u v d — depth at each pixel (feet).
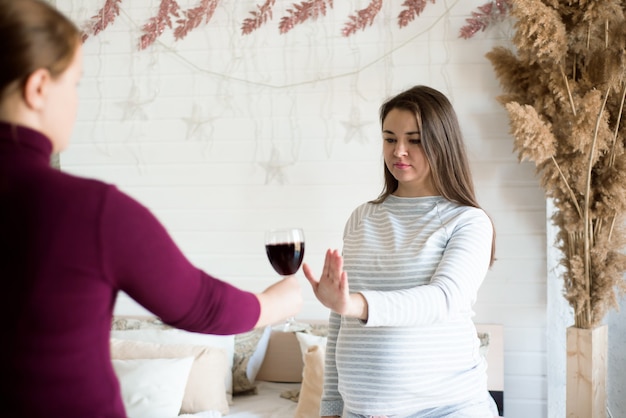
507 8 10.68
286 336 11.41
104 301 3.53
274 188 11.62
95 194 3.48
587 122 8.83
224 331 3.91
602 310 9.37
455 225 6.66
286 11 11.37
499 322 10.98
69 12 12.03
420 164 6.95
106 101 12.02
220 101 11.68
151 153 11.94
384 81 11.16
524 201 10.87
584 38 9.37
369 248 6.93
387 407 6.37
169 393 9.78
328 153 11.41
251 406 10.47
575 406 9.29
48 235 3.37
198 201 11.85
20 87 3.43
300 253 5.58
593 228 9.50
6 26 3.33
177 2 11.68
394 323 5.62
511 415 10.97
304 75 11.41
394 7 11.07
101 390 3.52
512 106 8.95
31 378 3.37
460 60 10.93
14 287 3.35
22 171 3.43
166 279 3.61
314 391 9.75
